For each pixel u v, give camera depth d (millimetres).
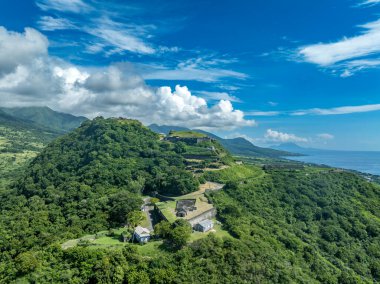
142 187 182625
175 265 96938
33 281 92688
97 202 157375
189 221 124812
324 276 126000
